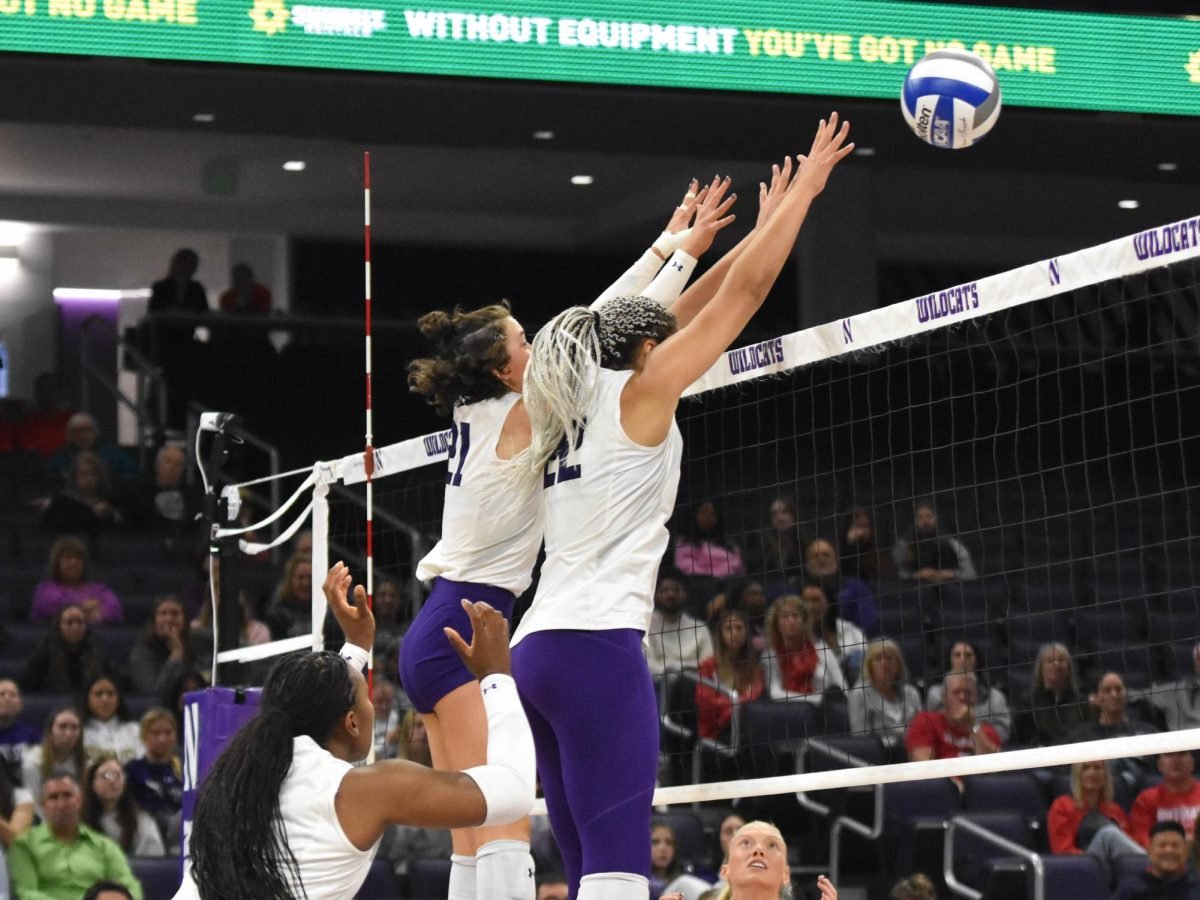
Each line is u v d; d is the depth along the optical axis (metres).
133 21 9.77
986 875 8.16
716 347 3.42
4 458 14.80
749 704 9.05
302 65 9.98
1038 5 11.23
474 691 3.71
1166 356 15.59
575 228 16.55
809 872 8.98
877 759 9.21
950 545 12.05
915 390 14.91
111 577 12.18
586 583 3.37
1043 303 15.53
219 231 16.38
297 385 15.70
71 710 8.73
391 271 16.61
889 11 10.66
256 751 2.95
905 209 15.87
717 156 12.08
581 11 10.33
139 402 14.50
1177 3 11.59
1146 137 11.66
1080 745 4.35
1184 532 14.35
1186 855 7.90
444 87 10.58
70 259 17.48
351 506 13.06
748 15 10.48
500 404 3.76
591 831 3.28
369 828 2.93
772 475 14.11
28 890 7.36
